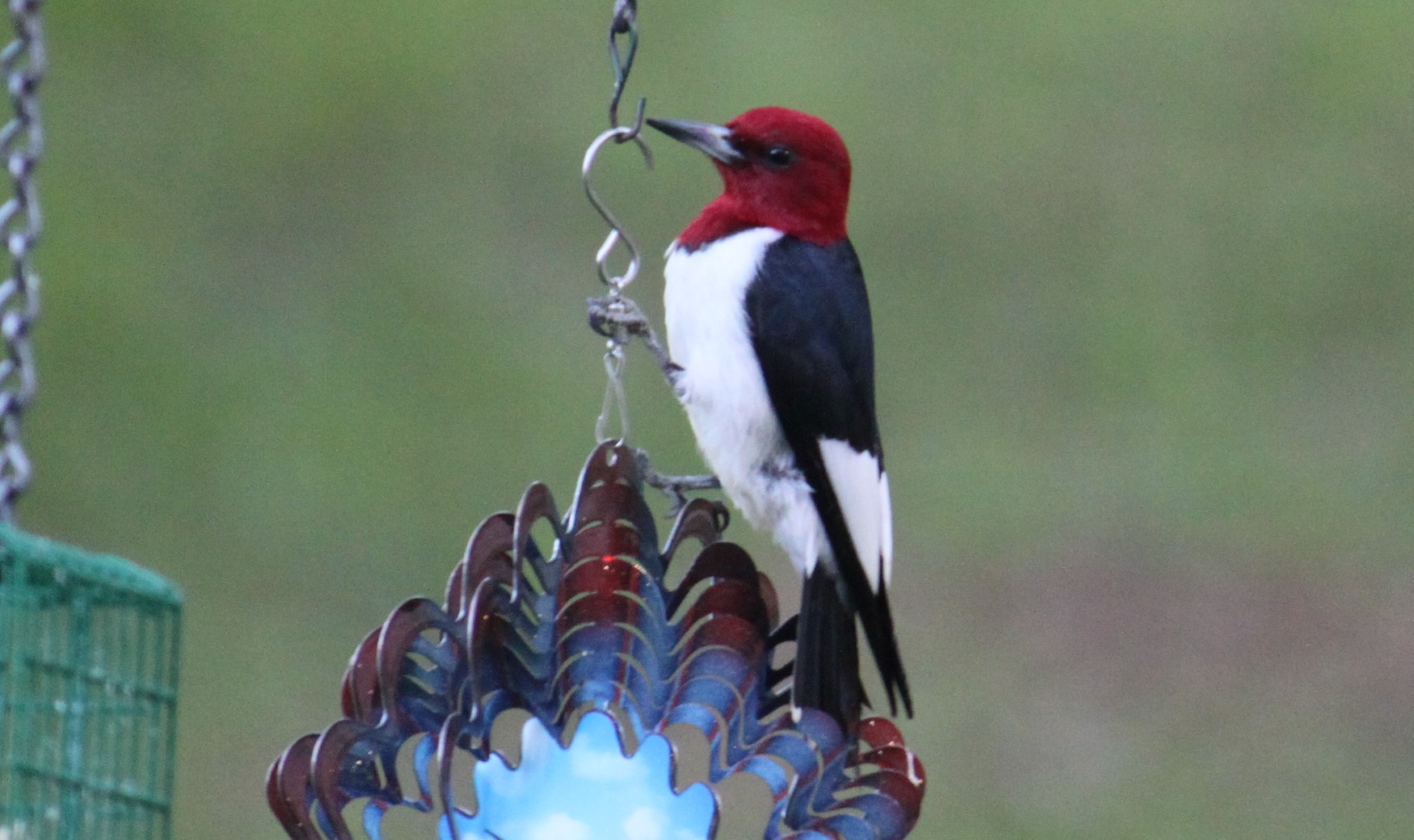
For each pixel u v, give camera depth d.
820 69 16.75
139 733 6.93
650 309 14.80
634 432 13.62
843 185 7.98
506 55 16.78
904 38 17.36
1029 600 13.16
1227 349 15.06
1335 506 13.78
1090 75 17.00
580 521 6.34
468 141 16.02
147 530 13.07
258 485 13.32
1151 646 12.80
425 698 5.92
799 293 7.69
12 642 6.81
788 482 7.64
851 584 7.51
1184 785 11.88
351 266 15.02
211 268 14.95
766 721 6.76
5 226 7.14
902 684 7.40
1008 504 13.80
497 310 14.70
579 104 16.39
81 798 6.89
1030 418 14.55
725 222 7.97
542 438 13.68
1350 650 12.69
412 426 13.77
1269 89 17.03
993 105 16.75
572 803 6.08
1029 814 11.81
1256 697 12.55
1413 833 11.58
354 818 9.04
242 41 16.64
